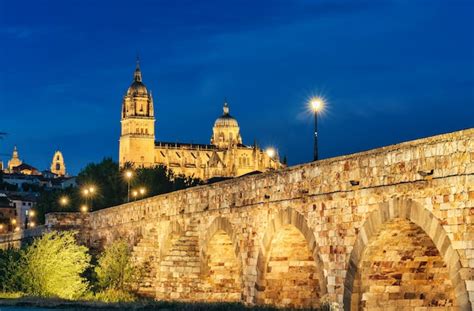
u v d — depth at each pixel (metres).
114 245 99.50
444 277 51.31
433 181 44.09
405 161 46.53
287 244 63.03
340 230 52.84
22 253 98.62
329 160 54.38
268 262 63.78
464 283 41.88
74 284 95.44
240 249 68.44
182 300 79.62
